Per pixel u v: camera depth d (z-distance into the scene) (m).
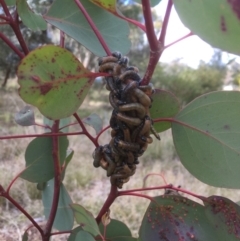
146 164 1.77
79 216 0.27
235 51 0.16
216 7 0.16
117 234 0.34
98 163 0.26
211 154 0.26
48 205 0.40
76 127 2.04
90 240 0.26
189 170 0.27
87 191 1.39
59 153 0.37
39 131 1.74
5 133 1.73
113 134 0.25
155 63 0.23
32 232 0.90
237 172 0.26
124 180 0.26
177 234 0.28
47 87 0.23
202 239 0.28
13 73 2.65
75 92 0.23
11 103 2.37
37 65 0.22
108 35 0.32
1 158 1.54
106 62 0.24
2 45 1.86
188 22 0.16
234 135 0.26
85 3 0.31
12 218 1.00
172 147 1.97
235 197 1.33
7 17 0.30
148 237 0.29
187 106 0.27
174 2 0.17
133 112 0.23
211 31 0.16
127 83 0.23
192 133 0.27
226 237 0.28
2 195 0.33
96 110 2.84
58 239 0.89
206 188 1.39
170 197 0.29
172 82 3.29
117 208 1.16
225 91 0.26
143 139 0.24
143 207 1.19
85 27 0.31
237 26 0.15
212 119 0.26
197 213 0.28
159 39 0.23
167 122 0.29
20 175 0.35
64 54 0.22
